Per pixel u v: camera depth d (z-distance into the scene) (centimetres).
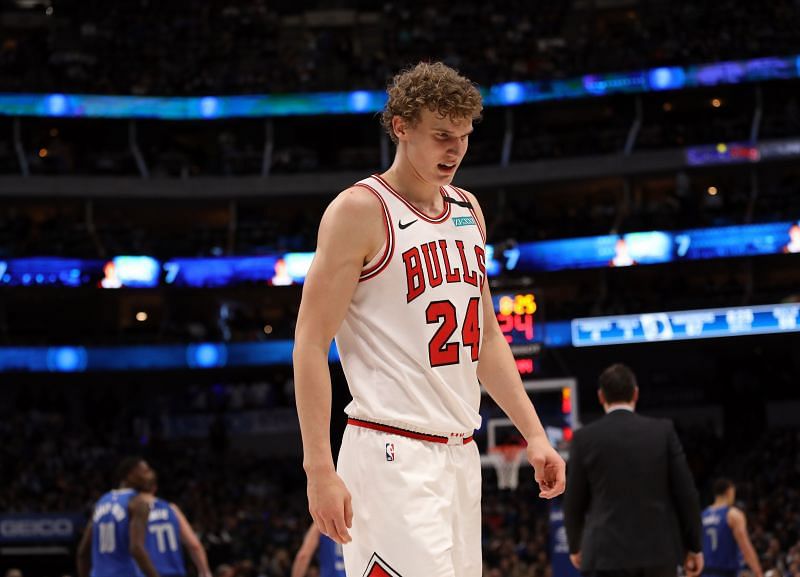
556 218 4200
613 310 3916
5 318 4409
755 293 3806
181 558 1135
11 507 3281
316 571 2084
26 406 4091
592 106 4491
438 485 384
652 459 728
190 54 4928
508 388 434
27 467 3641
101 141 4638
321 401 379
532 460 425
